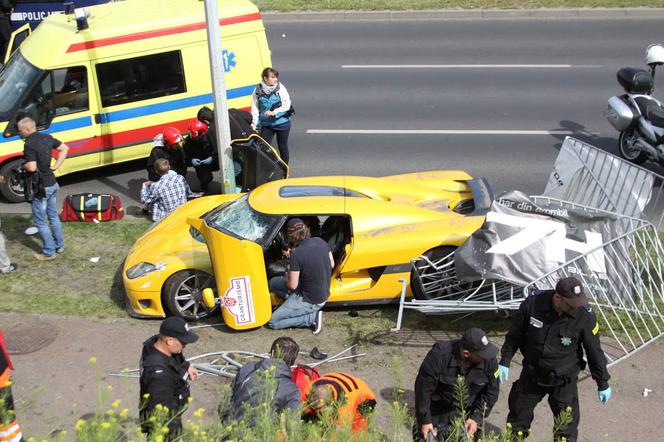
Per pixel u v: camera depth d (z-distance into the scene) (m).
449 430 8.22
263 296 11.86
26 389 10.63
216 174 18.83
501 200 11.94
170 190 15.25
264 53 19.05
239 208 12.62
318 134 20.59
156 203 15.51
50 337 11.94
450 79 24.28
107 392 7.09
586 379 10.84
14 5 26.75
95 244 15.25
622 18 29.73
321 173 18.28
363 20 30.94
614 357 11.19
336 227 12.64
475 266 10.94
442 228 12.08
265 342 11.81
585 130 20.50
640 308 12.20
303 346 11.69
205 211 13.67
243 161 15.87
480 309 11.24
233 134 16.50
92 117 17.66
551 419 10.12
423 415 8.34
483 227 11.42
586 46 26.83
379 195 12.93
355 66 25.69
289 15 31.27
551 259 10.92
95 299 13.19
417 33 28.97
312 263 11.53
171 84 18.33
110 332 12.10
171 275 12.20
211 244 11.71
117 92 17.84
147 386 7.93
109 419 6.38
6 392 7.23
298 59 26.53
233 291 11.76
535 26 29.19
